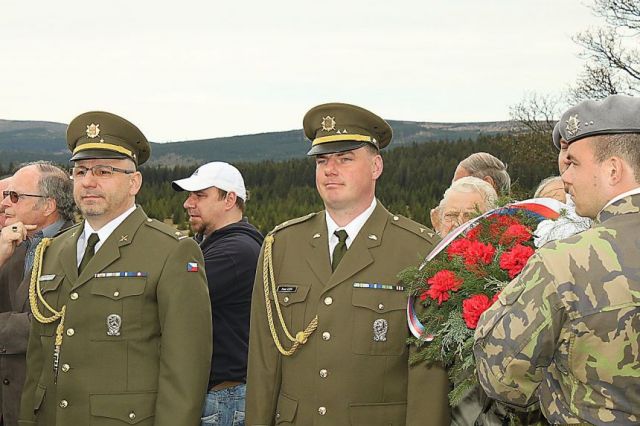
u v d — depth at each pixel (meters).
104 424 3.21
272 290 3.29
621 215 2.24
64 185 4.37
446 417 3.01
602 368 2.15
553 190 4.14
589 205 2.34
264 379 3.27
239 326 4.07
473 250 2.83
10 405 3.90
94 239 3.49
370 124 3.26
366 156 3.25
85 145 3.44
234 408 4.00
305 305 3.20
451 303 2.85
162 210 32.47
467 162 4.99
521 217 3.02
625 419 2.14
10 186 4.26
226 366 3.99
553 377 2.29
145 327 3.31
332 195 3.22
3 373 3.94
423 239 3.25
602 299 2.15
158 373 3.30
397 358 3.09
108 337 3.28
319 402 3.07
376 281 3.15
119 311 3.29
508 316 2.26
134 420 3.22
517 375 2.27
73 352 3.30
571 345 2.18
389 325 3.10
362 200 3.26
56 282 3.46
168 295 3.30
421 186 38.41
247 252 4.15
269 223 34.34
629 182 2.27
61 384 3.30
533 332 2.21
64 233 3.74
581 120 2.34
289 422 3.13
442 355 2.86
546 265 2.23
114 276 3.35
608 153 2.28
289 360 3.21
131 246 3.42
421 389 3.00
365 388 3.06
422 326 2.96
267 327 3.30
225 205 4.66
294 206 37.97
